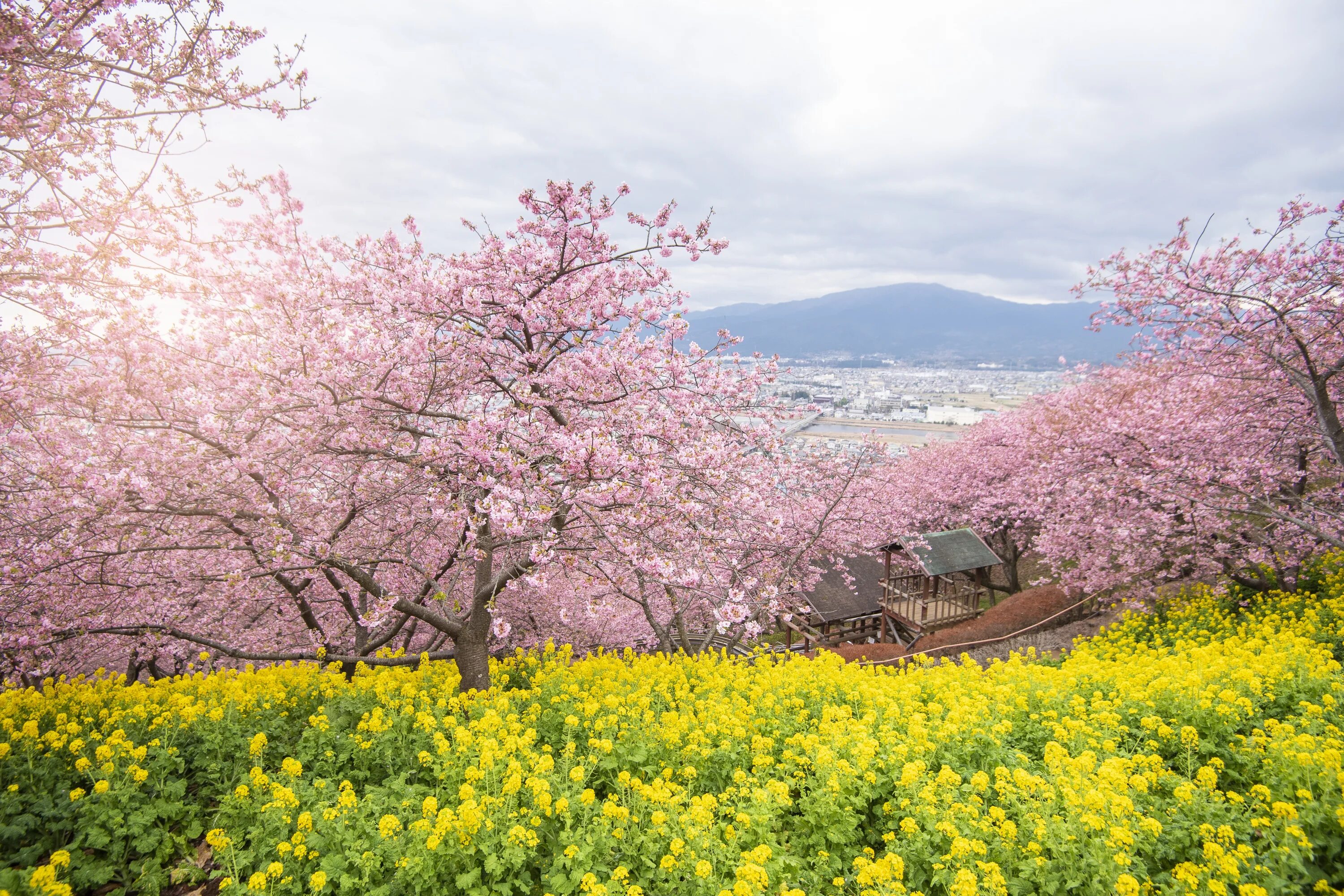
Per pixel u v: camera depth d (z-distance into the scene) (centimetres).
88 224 636
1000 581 2827
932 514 2780
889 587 2220
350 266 889
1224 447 1339
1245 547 1390
